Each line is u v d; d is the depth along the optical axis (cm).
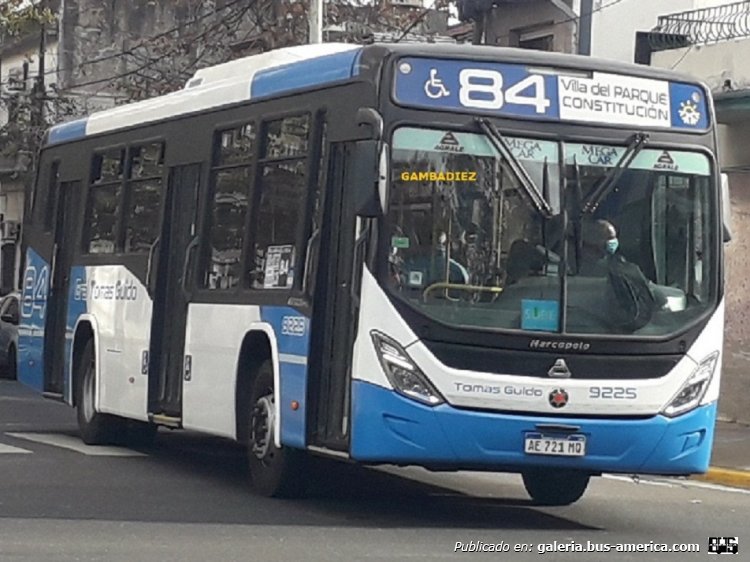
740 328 2283
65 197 1886
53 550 1055
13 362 3219
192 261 1494
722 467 1786
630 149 1201
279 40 3388
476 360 1145
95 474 1491
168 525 1177
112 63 4581
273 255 1325
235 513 1247
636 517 1361
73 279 1822
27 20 3316
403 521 1237
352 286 1186
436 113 1167
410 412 1136
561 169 1181
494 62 1185
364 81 1188
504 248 1163
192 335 1472
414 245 1152
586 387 1158
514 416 1145
